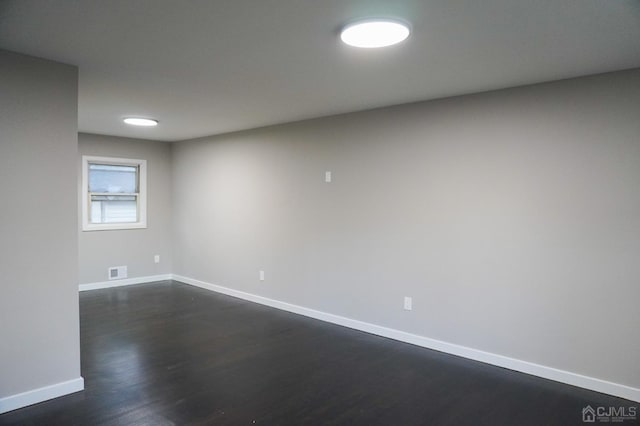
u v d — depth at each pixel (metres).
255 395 2.93
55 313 2.85
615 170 2.93
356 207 4.44
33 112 2.72
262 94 3.65
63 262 2.88
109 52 2.61
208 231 6.35
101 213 6.38
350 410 2.74
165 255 7.07
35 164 2.74
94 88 3.45
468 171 3.62
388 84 3.31
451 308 3.76
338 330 4.43
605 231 2.98
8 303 2.65
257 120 4.92
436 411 2.74
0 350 2.63
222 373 3.30
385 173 4.18
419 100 3.86
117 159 6.38
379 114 4.20
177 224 6.96
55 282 2.85
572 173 3.10
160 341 4.04
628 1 1.88
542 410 2.76
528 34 2.28
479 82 3.22
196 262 6.60
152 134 6.12
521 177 3.34
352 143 4.45
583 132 3.05
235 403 2.81
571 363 3.14
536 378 3.25
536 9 1.97
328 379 3.21
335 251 4.65
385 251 4.21
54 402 2.79
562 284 3.17
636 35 2.28
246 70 2.96
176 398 2.87
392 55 2.63
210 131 5.79
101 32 2.29
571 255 3.12
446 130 3.74
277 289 5.33
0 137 2.59
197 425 2.53
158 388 3.02
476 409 2.77
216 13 2.04
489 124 3.49
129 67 2.91
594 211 3.02
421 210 3.93
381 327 4.26
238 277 5.88
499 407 2.80
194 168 6.56
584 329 3.08
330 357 3.66
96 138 6.16
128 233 6.61
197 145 6.49
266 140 5.39
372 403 2.84
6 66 2.60
